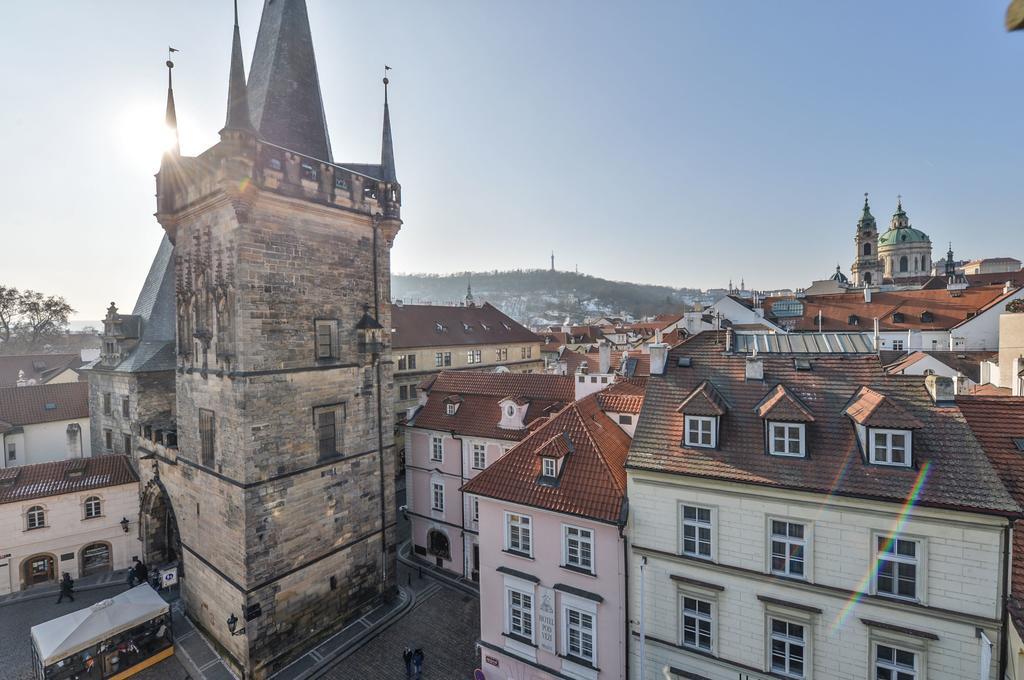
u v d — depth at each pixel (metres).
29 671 27.34
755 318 84.81
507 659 24.38
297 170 28.36
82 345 113.62
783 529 18.89
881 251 144.00
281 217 27.89
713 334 25.66
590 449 24.50
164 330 40.88
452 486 37.84
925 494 16.56
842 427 19.47
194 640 29.69
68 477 37.81
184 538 31.70
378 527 33.16
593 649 22.23
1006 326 33.28
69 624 25.77
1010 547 15.56
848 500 17.52
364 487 32.31
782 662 18.88
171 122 31.02
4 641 30.02
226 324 27.09
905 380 19.88
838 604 17.72
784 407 19.67
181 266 31.12
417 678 26.58
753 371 22.53
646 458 21.28
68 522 37.06
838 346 23.62
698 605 20.30
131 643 27.12
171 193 30.94
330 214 30.34
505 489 24.39
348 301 31.77
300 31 32.19
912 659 16.88
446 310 84.50
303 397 28.75
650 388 24.02
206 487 29.08
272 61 31.00
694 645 20.39
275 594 27.27
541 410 37.47
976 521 15.87
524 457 25.59
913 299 78.25
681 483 20.41
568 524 22.77
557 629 23.05
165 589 35.97
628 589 21.42
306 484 28.84
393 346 68.00
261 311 26.81
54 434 49.00
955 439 17.69
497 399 39.12
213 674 27.08
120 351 41.69
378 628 30.88
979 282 99.38
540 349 98.06
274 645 27.17
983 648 15.61
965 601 16.06
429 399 41.84
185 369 30.58
